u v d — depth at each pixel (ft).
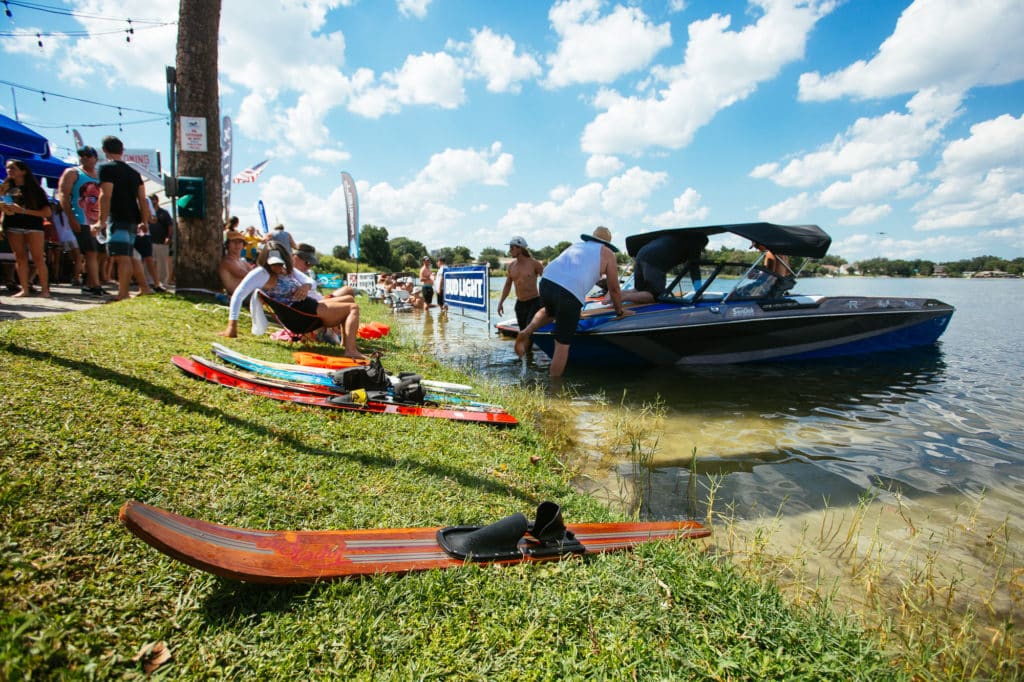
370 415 12.15
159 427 8.50
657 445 14.05
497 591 6.29
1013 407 18.78
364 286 78.95
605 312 24.70
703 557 7.84
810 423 16.42
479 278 38.99
